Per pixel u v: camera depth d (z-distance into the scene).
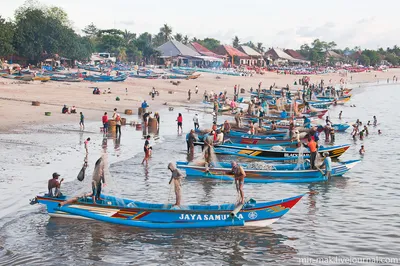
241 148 34.47
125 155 32.28
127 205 19.61
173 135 42.41
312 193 25.20
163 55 150.88
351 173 30.08
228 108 60.00
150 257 16.45
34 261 15.72
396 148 39.34
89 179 24.45
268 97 82.06
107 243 17.50
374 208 22.48
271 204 19.31
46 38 104.44
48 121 43.81
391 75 196.75
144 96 73.31
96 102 60.72
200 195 24.16
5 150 30.47
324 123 57.00
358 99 96.62
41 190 22.42
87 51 121.00
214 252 17.00
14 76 78.00
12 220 18.97
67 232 18.30
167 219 18.97
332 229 19.47
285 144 37.72
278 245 17.72
